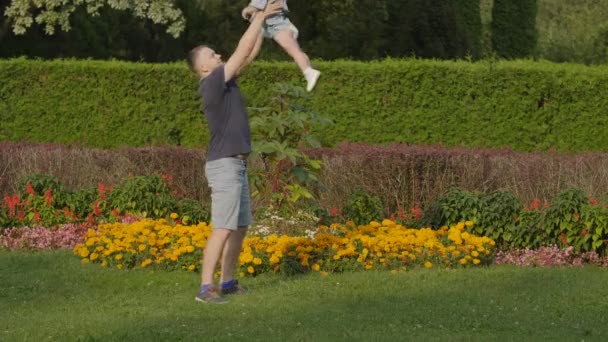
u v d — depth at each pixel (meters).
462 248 11.66
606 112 18.98
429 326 8.58
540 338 8.22
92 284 10.75
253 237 11.62
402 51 30.70
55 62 19.75
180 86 19.47
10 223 13.83
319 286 10.27
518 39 33.47
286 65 19.27
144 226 11.95
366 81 19.11
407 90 19.06
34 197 13.95
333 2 30.42
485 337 8.17
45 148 16.42
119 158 16.16
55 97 19.70
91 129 19.67
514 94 18.97
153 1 22.42
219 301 9.45
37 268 11.65
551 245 12.52
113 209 13.99
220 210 9.36
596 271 11.62
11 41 25.50
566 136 19.03
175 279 10.86
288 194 12.49
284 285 10.39
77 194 14.23
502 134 19.02
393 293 9.94
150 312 9.20
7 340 8.15
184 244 11.49
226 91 9.30
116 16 29.05
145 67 19.47
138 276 11.03
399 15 30.75
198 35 30.66
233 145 9.27
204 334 8.14
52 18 22.39
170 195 14.06
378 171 15.22
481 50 33.31
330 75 19.14
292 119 12.15
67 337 8.13
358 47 30.45
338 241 11.45
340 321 8.66
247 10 9.45
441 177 15.28
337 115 19.16
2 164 16.02
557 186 15.27
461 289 10.15
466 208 12.71
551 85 18.94
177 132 19.56
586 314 9.13
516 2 33.34
